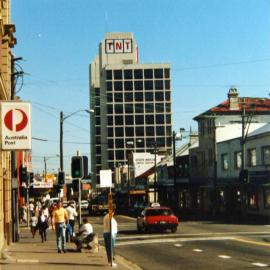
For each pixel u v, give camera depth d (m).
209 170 71.12
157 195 100.00
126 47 186.38
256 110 76.25
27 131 17.02
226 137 69.50
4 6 27.20
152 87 164.00
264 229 37.34
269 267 18.41
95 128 187.00
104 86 166.38
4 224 25.52
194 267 19.03
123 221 52.97
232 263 19.72
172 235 33.44
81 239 24.31
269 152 53.56
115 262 20.17
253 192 56.88
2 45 26.84
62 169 40.19
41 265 18.86
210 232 35.06
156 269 18.86
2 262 19.66
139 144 164.25
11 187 30.05
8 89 27.41
